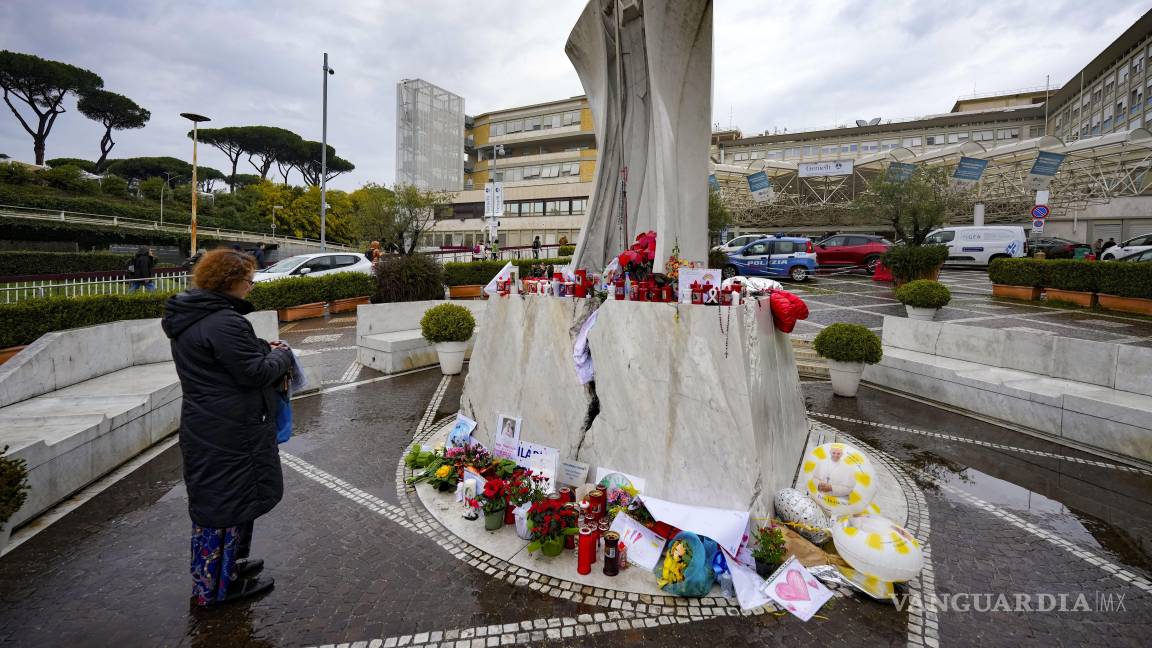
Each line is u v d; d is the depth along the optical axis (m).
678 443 3.97
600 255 6.18
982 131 47.09
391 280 14.88
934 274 14.86
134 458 5.45
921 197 17.89
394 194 24.55
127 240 34.09
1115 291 12.48
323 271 16.12
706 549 3.45
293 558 3.71
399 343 9.02
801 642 2.94
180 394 6.43
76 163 54.19
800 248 18.70
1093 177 26.02
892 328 8.96
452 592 3.36
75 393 6.00
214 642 2.92
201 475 2.93
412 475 5.01
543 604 3.25
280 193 46.22
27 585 3.38
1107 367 6.36
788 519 3.90
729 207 31.81
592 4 6.06
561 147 48.53
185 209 44.38
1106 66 37.50
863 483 4.04
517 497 3.97
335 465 5.29
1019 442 5.97
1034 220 16.98
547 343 4.73
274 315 8.61
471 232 48.00
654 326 4.09
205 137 57.22
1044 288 14.03
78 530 4.05
